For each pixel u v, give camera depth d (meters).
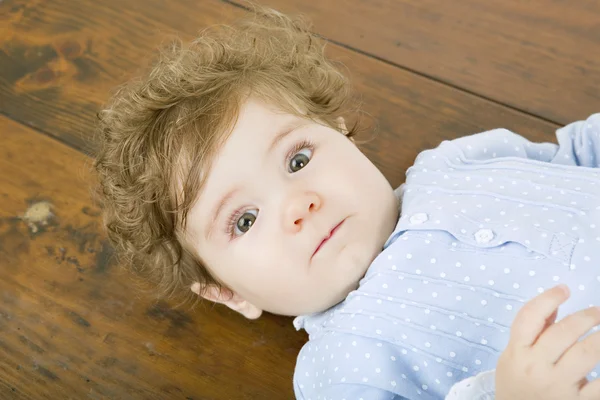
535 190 0.98
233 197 0.96
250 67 1.04
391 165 1.28
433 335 0.92
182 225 1.01
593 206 0.93
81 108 1.39
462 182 1.03
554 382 0.72
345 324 0.97
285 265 0.97
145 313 1.19
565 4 1.40
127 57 1.44
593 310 0.71
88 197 1.30
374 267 0.98
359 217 0.98
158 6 1.50
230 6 1.48
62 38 1.48
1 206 1.31
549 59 1.34
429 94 1.34
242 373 1.13
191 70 1.04
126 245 1.12
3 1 1.54
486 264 0.92
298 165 0.98
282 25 1.26
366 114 1.33
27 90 1.42
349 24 1.44
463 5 1.43
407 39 1.41
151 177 0.99
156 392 1.13
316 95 1.09
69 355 1.17
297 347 1.15
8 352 1.18
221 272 1.03
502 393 0.77
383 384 0.92
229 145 0.96
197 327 1.18
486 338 0.90
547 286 0.88
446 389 0.91
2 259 1.26
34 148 1.36
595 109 1.28
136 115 1.02
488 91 1.33
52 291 1.22
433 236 0.96
